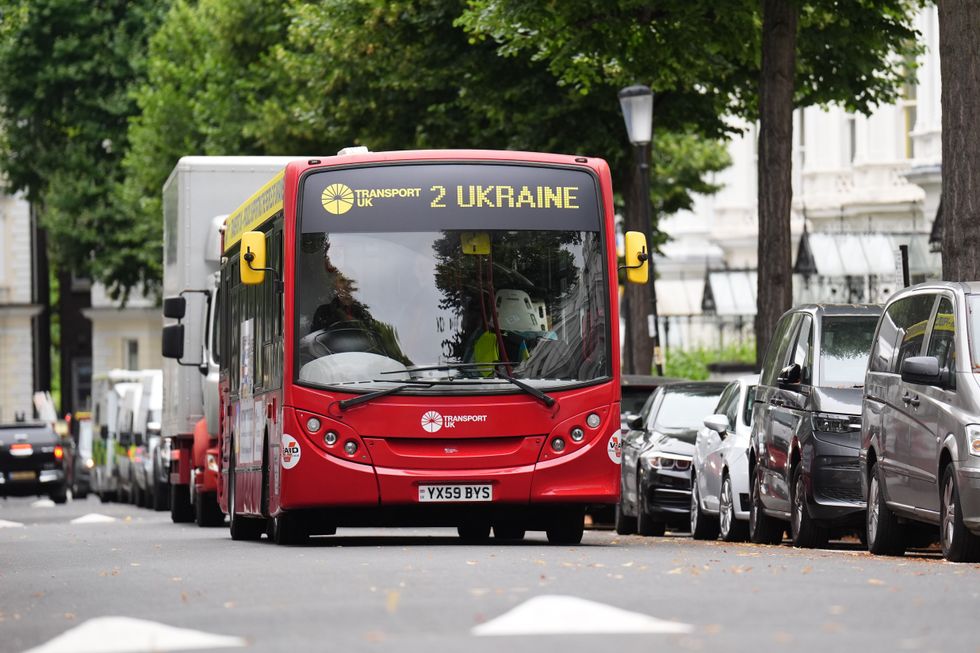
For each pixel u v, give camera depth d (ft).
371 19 277.64
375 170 136.77
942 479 115.96
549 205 136.77
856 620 72.49
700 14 209.67
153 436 310.86
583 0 209.97
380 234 135.74
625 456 200.75
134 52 500.74
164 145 394.73
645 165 227.61
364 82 282.97
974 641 66.08
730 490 163.12
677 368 362.33
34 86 509.76
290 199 136.15
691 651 61.16
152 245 446.19
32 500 453.99
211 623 74.02
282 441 134.92
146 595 91.25
